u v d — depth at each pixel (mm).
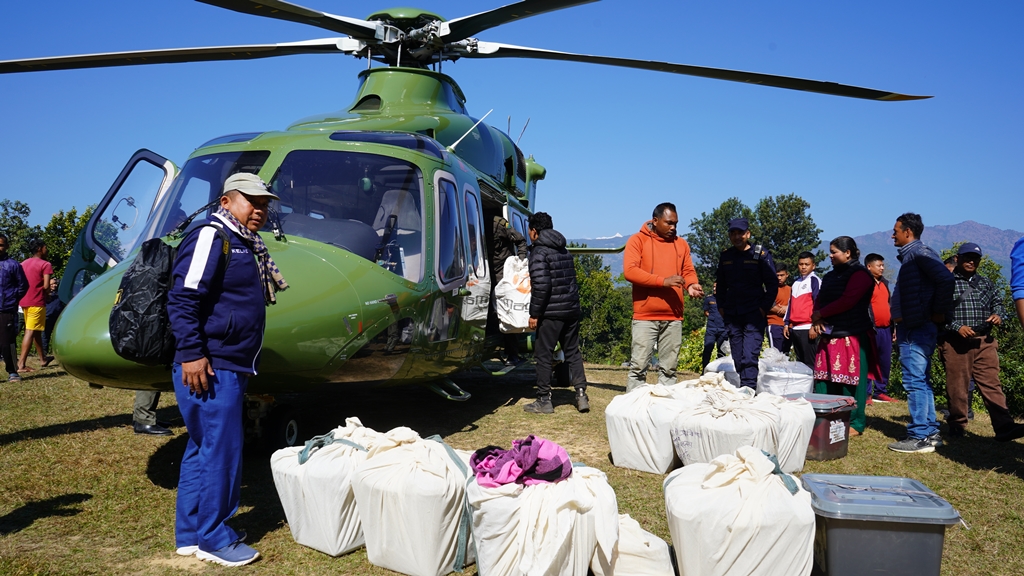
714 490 2771
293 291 4055
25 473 4301
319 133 5348
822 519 2691
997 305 5691
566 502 2641
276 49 7121
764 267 6113
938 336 5887
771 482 2744
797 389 5898
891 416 6891
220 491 3127
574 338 6484
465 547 3027
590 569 2861
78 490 4055
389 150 5316
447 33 7000
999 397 5516
